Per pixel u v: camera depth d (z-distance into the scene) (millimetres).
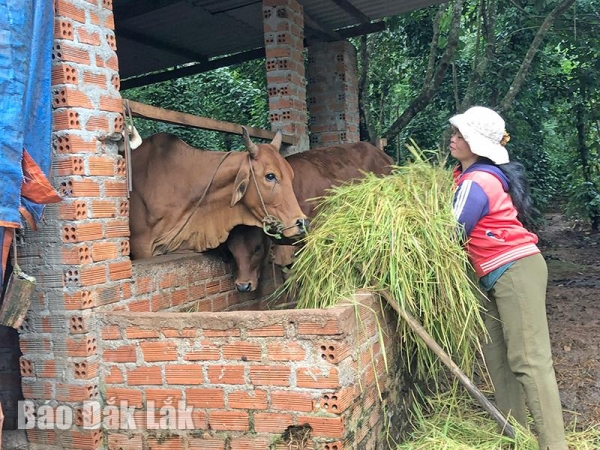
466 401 4031
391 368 3574
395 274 3402
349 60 7621
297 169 5066
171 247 4277
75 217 3154
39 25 2922
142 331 3150
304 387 2857
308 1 6730
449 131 7777
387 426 3436
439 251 3449
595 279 8117
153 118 3811
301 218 4066
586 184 12500
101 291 3297
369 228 3570
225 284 4488
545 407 3352
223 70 12086
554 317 6262
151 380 3150
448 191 3693
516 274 3410
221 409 3018
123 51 8273
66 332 3205
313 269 3748
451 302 3432
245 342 2951
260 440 2963
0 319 2969
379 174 5734
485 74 9617
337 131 7508
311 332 2830
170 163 4309
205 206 4262
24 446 3369
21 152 2779
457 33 8102
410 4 7207
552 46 10648
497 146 3586
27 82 2852
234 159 4199
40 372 3271
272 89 6094
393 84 11547
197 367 3051
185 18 7422
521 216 3623
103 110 3338
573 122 12383
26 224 3166
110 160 3391
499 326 3721
